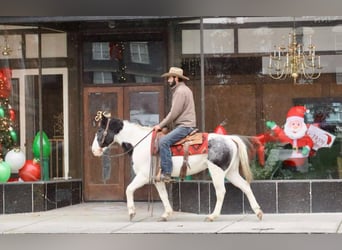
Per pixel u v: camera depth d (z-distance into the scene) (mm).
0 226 9250
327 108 10273
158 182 9328
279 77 10383
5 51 11312
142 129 9297
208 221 9258
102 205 11492
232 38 10406
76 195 11727
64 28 11656
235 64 10398
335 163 10148
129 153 9367
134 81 11727
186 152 9016
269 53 10398
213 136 9133
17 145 11188
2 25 11273
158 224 9109
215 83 10383
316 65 10359
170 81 9211
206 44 10430
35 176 11055
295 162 10172
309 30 10375
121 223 9297
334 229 8422
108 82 11805
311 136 10219
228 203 9922
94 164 11859
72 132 11875
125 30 11625
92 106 11859
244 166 9125
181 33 10617
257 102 10367
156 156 9117
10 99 11312
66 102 11703
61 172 11539
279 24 10391
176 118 9148
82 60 11836
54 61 11547
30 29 11312
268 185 9938
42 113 11273
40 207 10773
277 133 10266
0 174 10836
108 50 11812
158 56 11617
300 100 10344
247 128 10352
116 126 9258
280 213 9922
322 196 9922
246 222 9133
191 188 10141
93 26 11695
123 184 11773
